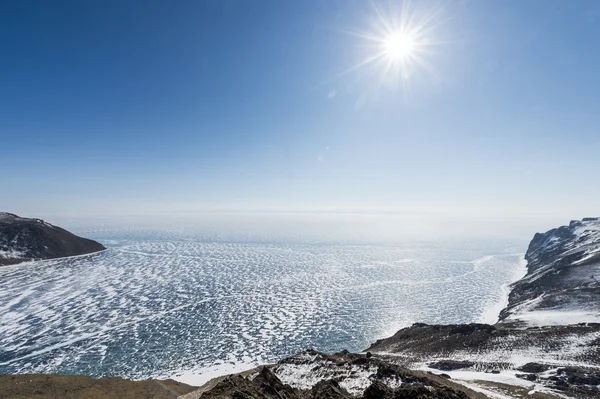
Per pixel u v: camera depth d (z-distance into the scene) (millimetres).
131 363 104250
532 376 50438
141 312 159000
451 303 192750
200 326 144250
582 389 43031
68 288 197875
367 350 103125
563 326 80812
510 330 84062
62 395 38688
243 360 110188
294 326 150000
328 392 26844
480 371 58719
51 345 114438
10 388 39625
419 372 46688
